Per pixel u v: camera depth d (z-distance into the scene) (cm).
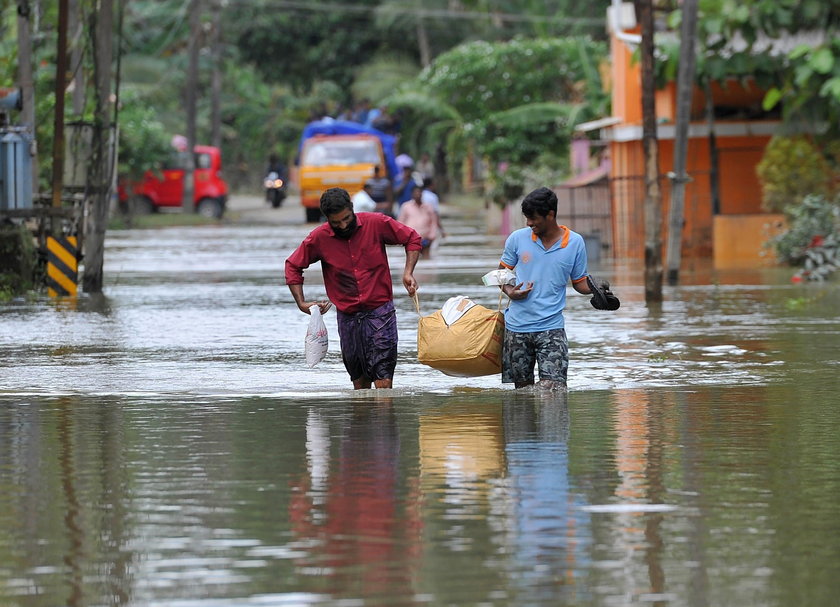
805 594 1556
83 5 6431
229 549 1756
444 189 19675
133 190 14838
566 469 2241
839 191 7900
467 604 1529
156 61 17362
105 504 2016
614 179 8894
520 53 13712
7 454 2416
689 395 3075
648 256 5541
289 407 2941
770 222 8175
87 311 5331
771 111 8844
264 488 2116
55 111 6116
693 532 1823
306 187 14588
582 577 1623
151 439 2556
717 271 7275
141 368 3628
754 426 2652
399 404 2966
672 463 2286
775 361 3666
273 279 7125
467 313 3091
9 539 1817
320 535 1822
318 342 3108
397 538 1803
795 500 2006
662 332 4403
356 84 19150
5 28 7700
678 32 7881
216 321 4912
